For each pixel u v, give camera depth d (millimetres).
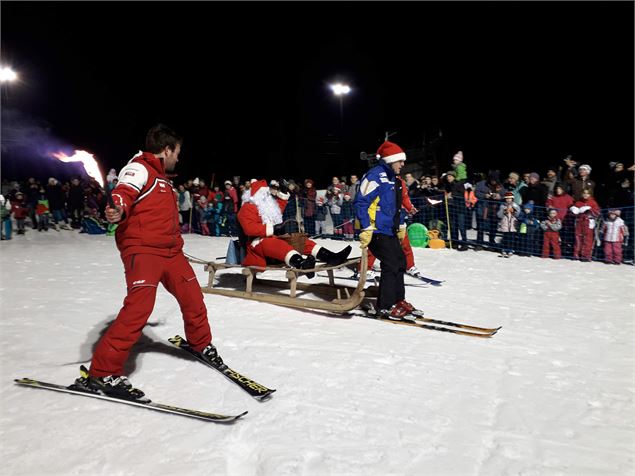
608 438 2529
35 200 16047
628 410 2838
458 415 2752
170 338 3906
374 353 3697
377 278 6332
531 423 2672
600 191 9266
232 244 5816
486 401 2930
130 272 2969
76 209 16297
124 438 2475
